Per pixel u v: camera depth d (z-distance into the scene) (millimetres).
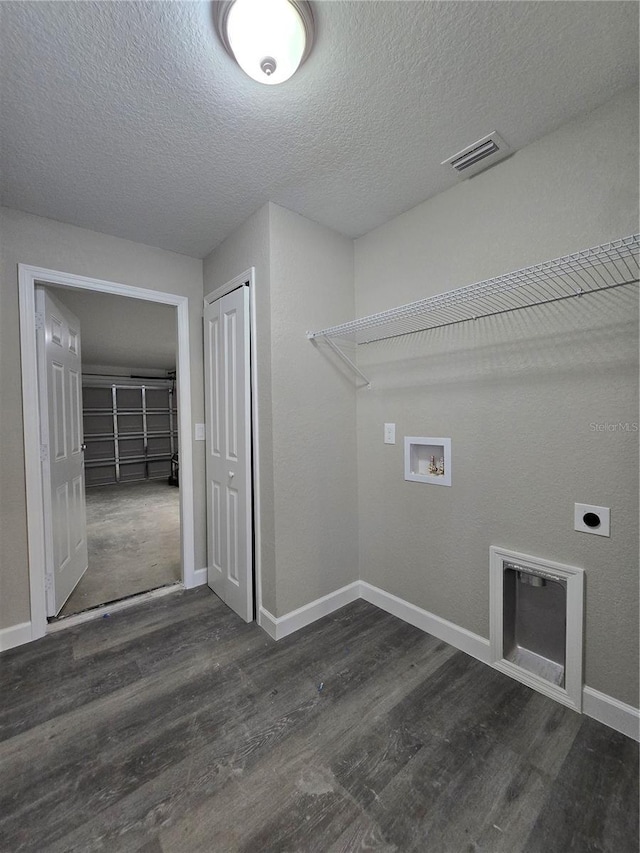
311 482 2088
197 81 1195
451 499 1863
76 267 2109
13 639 1918
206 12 994
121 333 4512
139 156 1556
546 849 1001
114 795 1155
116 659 1807
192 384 2574
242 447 2105
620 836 1027
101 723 1429
